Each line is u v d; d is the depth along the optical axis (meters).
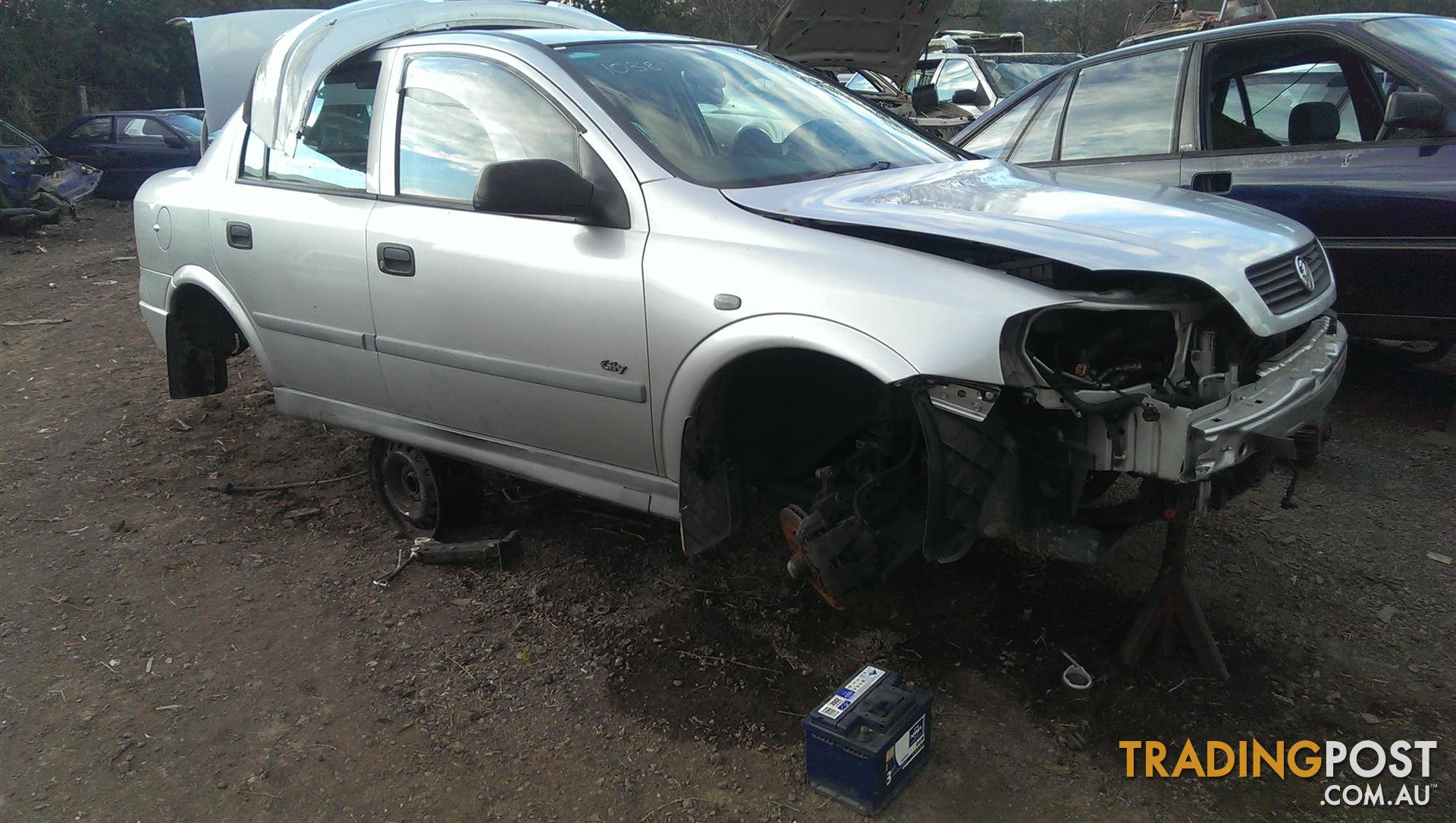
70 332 7.23
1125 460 2.38
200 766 2.68
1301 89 5.07
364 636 3.25
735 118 3.33
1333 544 3.52
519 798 2.51
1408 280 4.23
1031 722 2.68
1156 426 2.33
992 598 3.25
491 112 3.25
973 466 2.38
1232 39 4.82
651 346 2.82
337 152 3.65
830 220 2.63
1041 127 5.55
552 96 3.11
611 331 2.89
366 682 3.01
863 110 3.84
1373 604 3.16
